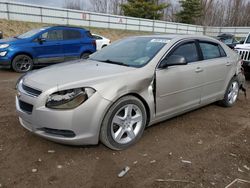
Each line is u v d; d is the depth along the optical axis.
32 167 2.84
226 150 3.35
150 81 3.39
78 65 3.71
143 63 3.54
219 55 4.78
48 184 2.57
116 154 3.15
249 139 3.72
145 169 2.86
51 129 2.91
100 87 2.96
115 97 3.00
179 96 3.86
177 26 39.25
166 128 3.98
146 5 40.91
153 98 3.46
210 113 4.79
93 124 2.94
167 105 3.71
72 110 2.82
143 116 3.42
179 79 3.78
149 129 3.91
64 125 2.83
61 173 2.75
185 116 4.55
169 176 2.74
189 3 47.00
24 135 3.56
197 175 2.77
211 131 3.94
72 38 9.88
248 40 9.43
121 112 3.23
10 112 4.43
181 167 2.91
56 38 9.46
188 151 3.29
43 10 25.86
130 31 32.94
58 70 3.42
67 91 2.85
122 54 4.00
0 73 8.56
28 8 24.73
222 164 3.01
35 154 3.10
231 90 5.16
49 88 2.87
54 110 2.82
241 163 3.05
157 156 3.14
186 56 4.03
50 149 3.21
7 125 3.87
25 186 2.52
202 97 4.37
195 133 3.84
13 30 21.52
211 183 2.64
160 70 3.54
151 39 4.16
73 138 2.90
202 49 4.38
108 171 2.80
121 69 3.38
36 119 2.92
